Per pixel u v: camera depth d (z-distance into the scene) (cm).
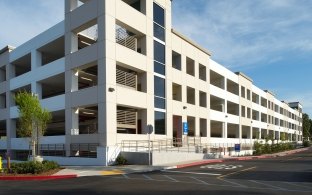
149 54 3162
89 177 1848
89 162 2631
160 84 3309
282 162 3052
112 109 2661
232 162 3050
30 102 2562
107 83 2634
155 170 2258
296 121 11919
